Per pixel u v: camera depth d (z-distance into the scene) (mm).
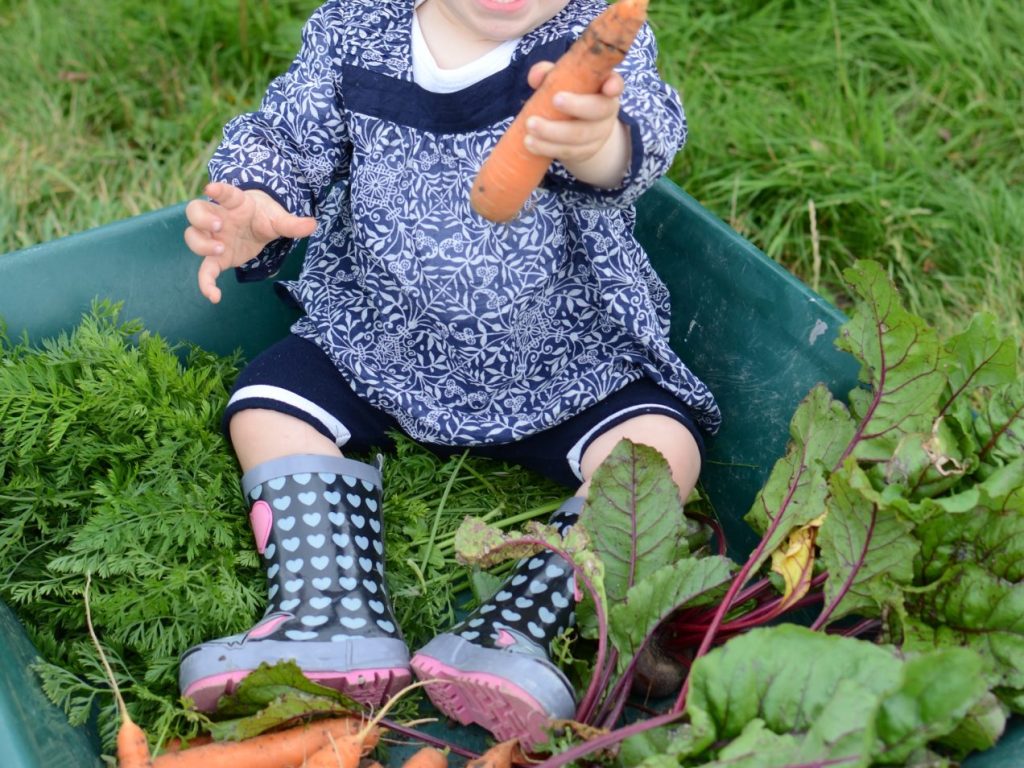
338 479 1517
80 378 1547
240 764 1292
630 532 1407
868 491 1260
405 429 1665
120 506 1435
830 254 2391
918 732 1087
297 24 2791
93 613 1423
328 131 1572
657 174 1366
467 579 1621
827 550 1313
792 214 2385
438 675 1351
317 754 1249
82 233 1665
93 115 2691
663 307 1730
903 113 2660
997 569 1282
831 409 1430
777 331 1639
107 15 2811
